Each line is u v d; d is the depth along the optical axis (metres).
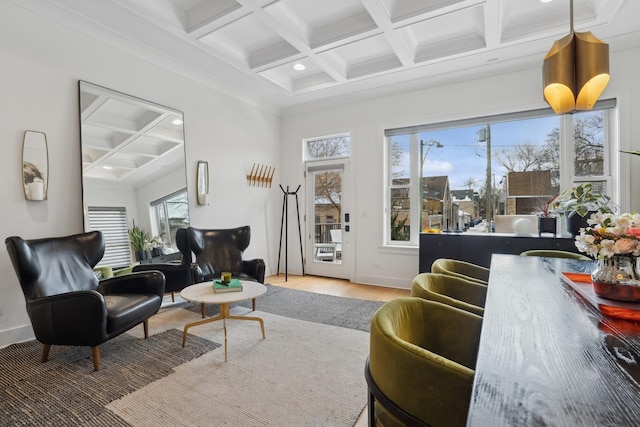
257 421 1.61
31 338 2.68
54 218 2.86
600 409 0.59
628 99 3.31
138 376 2.04
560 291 1.45
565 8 2.96
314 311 3.38
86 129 3.05
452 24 3.25
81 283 2.54
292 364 2.20
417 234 4.56
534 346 0.88
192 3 2.98
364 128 4.82
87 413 1.67
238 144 4.76
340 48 3.75
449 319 1.34
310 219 5.43
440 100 4.27
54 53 2.85
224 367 2.15
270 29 3.36
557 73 1.70
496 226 3.94
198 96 4.17
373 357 1.02
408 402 0.89
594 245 1.25
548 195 3.83
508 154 4.05
